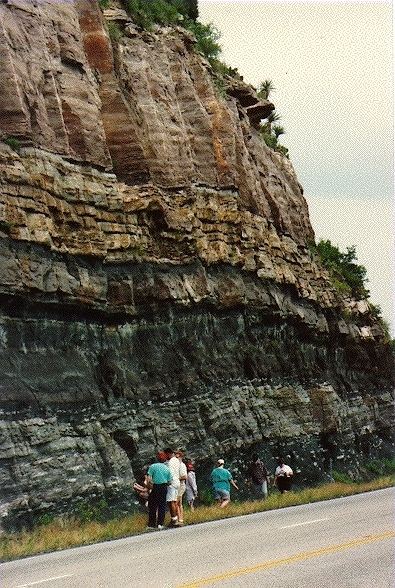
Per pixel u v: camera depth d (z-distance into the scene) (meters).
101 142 33.56
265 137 54.16
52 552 19.73
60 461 27.16
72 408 28.73
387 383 60.28
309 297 48.31
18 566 16.86
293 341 46.16
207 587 12.39
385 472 54.03
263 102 49.28
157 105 38.50
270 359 42.38
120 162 35.62
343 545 16.33
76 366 29.97
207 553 16.41
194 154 40.22
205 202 39.56
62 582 13.72
